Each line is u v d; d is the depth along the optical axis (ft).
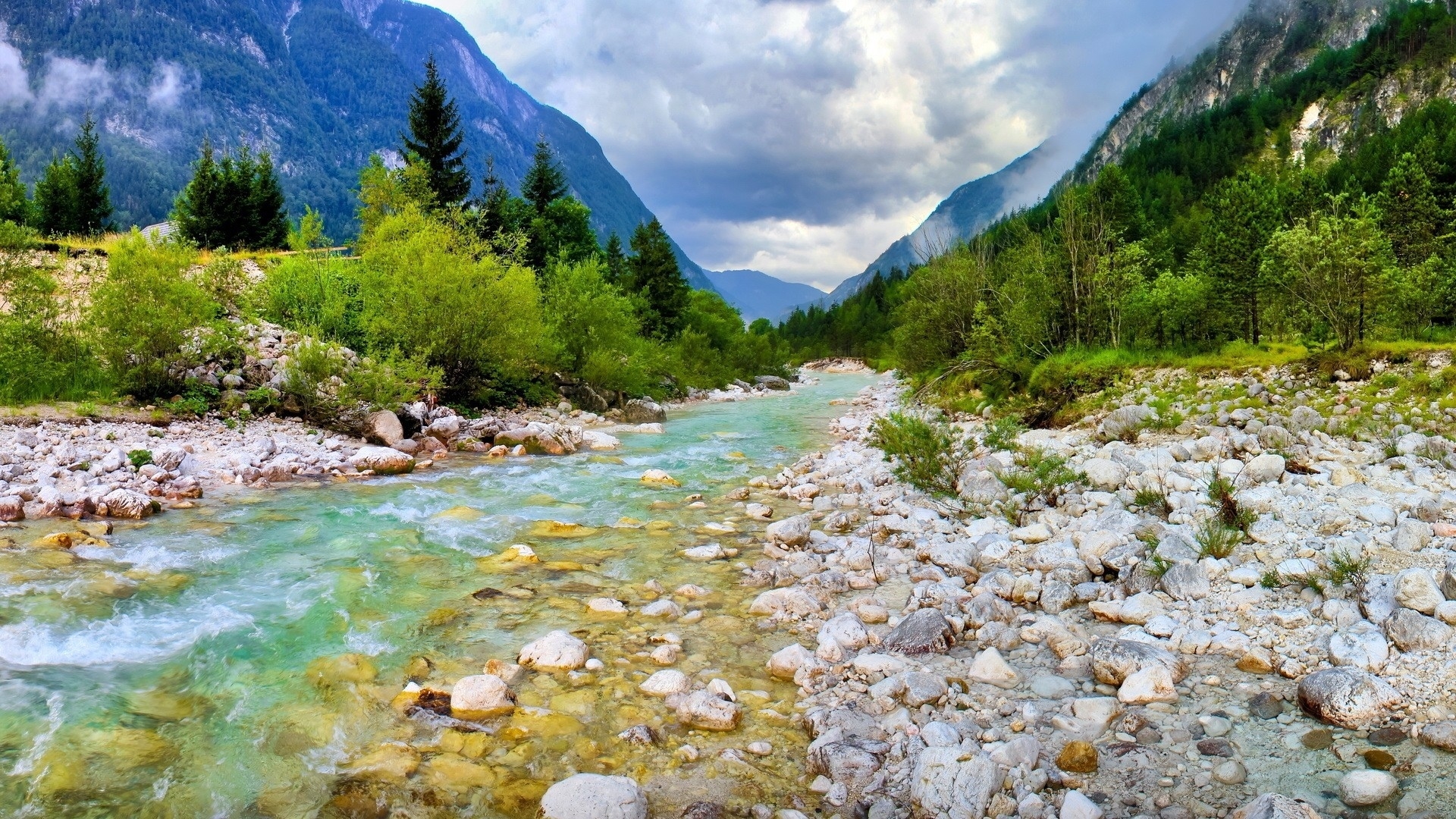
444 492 40.98
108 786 13.38
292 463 43.45
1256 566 22.68
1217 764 13.60
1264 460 33.83
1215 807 12.38
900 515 35.65
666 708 17.11
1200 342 82.17
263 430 52.49
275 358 61.98
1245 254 95.04
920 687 17.04
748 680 18.72
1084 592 23.17
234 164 149.48
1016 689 17.37
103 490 33.19
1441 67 399.24
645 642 21.03
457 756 14.85
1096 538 26.30
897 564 28.09
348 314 78.64
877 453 53.26
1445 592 18.25
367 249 95.09
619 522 35.32
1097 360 71.72
